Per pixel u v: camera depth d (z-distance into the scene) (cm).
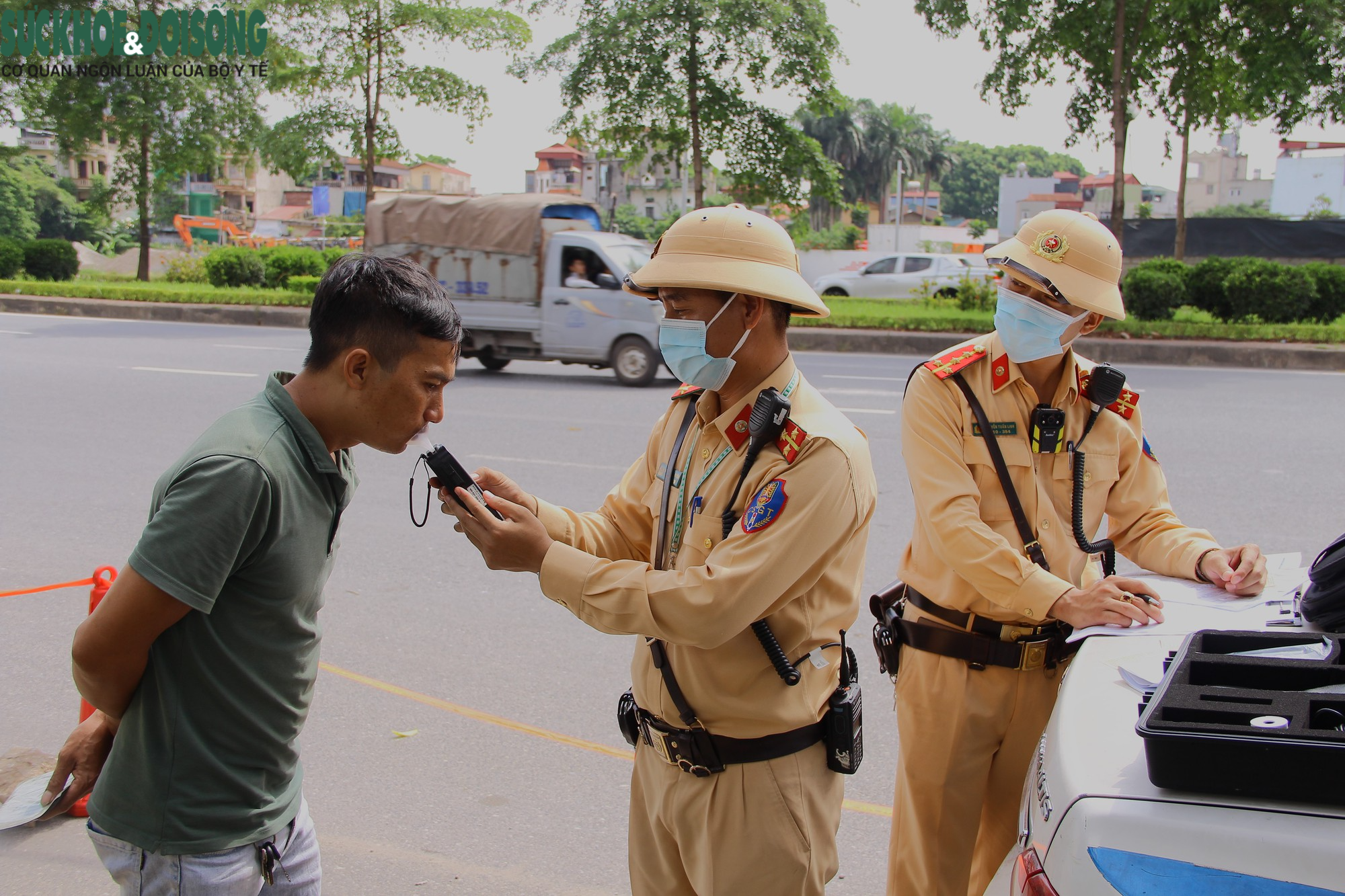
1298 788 134
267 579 162
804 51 1889
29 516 636
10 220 5384
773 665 185
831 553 180
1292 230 2362
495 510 183
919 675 245
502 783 347
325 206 7169
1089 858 139
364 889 290
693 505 195
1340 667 160
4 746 364
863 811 336
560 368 1355
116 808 167
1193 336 1469
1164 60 1750
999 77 1747
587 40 1923
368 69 2169
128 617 154
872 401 1022
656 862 210
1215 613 213
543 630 475
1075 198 6166
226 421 162
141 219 2600
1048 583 218
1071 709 172
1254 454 776
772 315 188
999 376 239
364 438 170
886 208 7406
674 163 2092
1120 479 254
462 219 1259
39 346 1452
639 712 201
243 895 171
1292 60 1552
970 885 265
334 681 422
